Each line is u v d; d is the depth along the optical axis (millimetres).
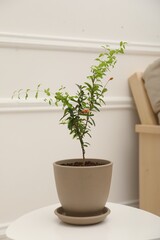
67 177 805
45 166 1514
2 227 1410
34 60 1473
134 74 1655
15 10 1426
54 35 1517
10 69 1422
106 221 865
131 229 812
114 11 1670
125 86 1706
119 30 1687
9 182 1437
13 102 1417
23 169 1465
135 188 1745
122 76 1698
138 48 1726
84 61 1591
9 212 1438
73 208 824
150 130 1549
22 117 1453
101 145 1649
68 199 820
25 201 1472
